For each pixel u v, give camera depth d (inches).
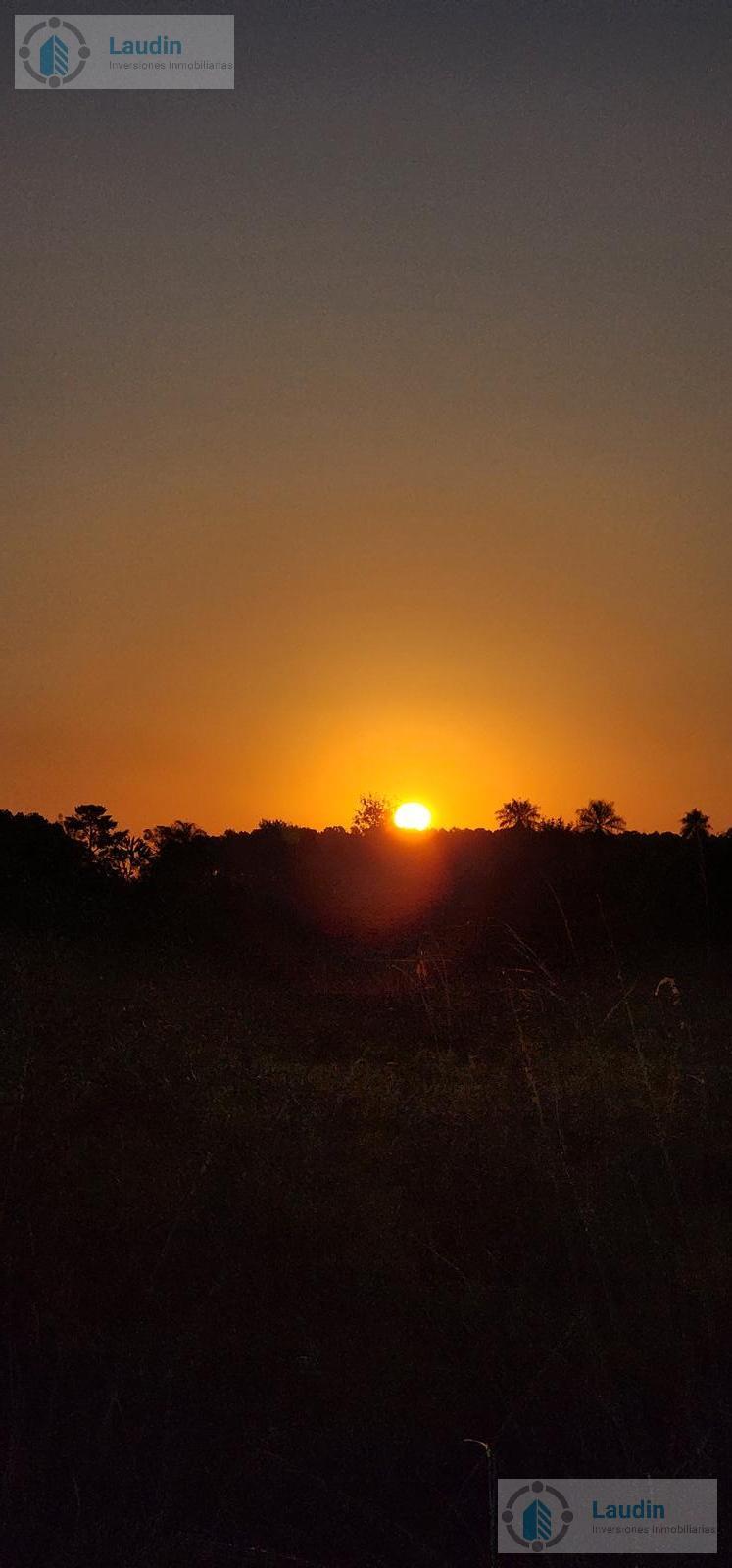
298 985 523.8
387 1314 161.0
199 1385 142.6
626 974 462.9
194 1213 180.9
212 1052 300.4
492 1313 158.1
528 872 841.5
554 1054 327.0
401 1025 402.3
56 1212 180.9
